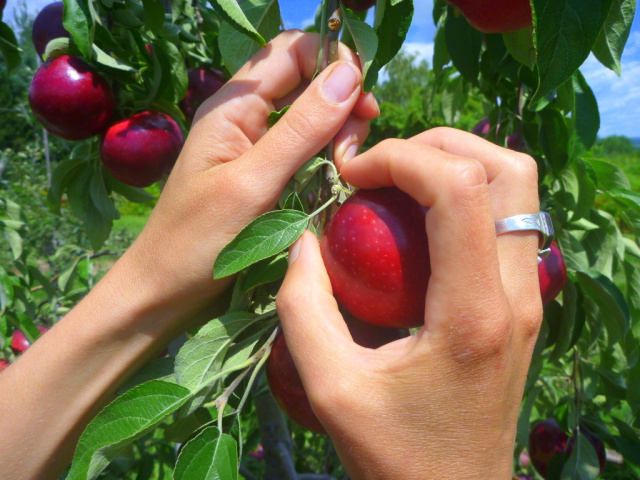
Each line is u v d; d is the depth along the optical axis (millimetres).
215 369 213
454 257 153
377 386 166
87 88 356
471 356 155
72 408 231
